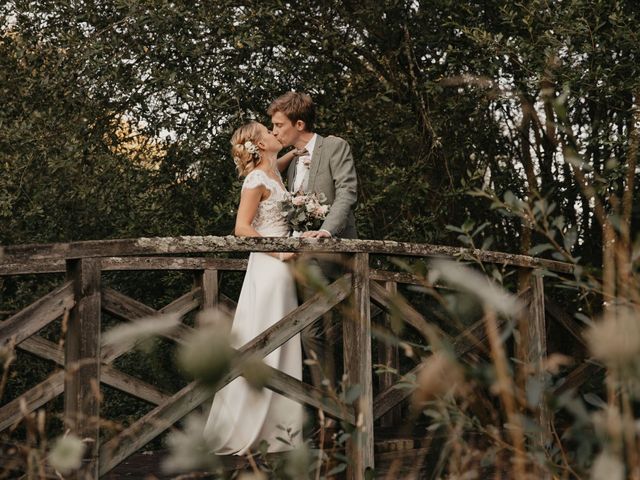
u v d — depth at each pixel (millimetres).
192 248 2898
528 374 1647
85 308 2738
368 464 3199
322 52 6531
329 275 3857
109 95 6273
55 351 3820
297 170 4223
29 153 6203
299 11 6520
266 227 3959
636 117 5156
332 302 3279
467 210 6652
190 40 6145
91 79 6164
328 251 3227
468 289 1262
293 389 3146
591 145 5410
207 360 789
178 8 5961
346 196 3994
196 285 4695
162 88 6047
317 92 6508
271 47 6375
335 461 2924
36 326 2680
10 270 3529
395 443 3602
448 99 6195
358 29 6609
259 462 3262
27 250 2629
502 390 1363
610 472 1111
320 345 4000
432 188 6504
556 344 6359
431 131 6141
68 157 6094
